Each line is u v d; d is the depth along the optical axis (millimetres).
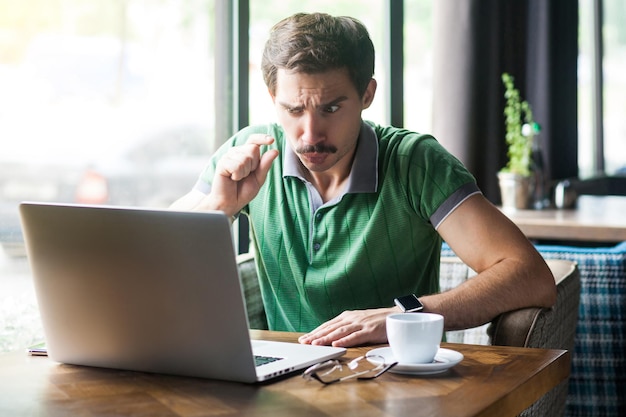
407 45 3590
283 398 1194
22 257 2113
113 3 2324
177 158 2539
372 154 1903
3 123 2061
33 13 2121
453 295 1676
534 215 3295
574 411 2654
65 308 1376
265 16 2748
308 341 1532
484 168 3609
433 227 1930
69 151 2223
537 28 4586
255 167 1788
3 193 2070
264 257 1987
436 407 1138
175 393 1236
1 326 2070
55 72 2182
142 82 2418
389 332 1354
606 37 6070
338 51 1682
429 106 3670
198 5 2570
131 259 1288
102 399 1218
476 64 3527
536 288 1720
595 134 6035
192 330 1279
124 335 1343
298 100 1702
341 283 1905
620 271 2580
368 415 1109
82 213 1301
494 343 1685
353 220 1902
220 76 2652
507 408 1204
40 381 1323
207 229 1222
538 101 4637
